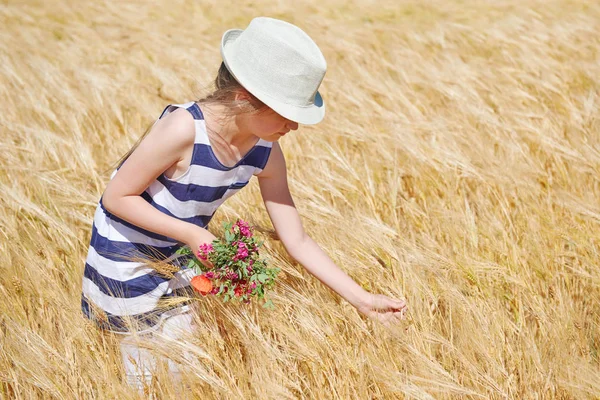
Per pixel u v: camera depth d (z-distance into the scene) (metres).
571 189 3.67
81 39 7.88
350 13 10.76
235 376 2.28
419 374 2.24
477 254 2.90
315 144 4.28
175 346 2.24
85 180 3.69
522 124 4.40
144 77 6.14
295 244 2.46
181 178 2.18
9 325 2.45
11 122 4.63
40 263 2.72
